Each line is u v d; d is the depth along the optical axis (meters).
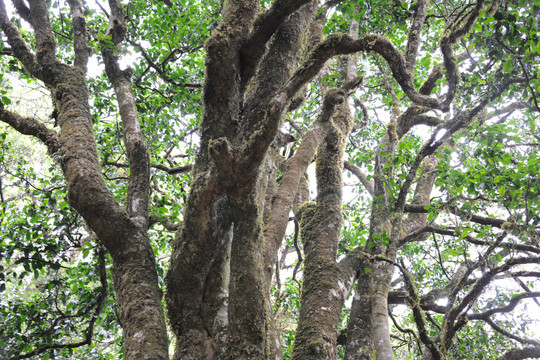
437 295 5.66
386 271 4.47
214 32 3.54
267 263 3.78
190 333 3.24
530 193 4.63
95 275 6.04
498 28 4.31
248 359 2.78
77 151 3.77
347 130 5.67
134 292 3.20
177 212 6.27
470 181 4.95
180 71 6.92
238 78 3.64
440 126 4.96
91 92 7.34
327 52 3.42
